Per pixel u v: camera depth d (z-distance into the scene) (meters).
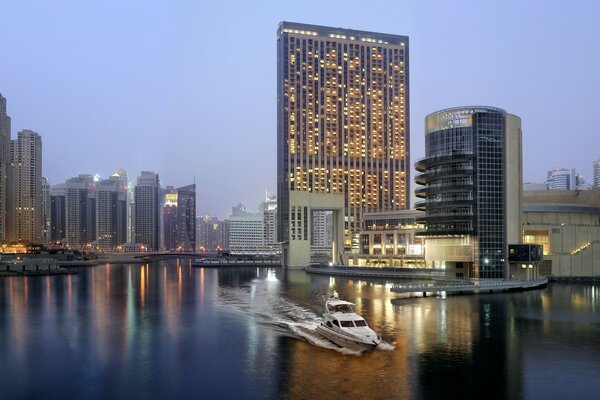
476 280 136.75
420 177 158.00
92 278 192.75
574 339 61.91
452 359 52.50
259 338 64.50
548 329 68.06
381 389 43.53
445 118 151.00
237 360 53.72
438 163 150.38
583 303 94.81
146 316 84.50
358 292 119.25
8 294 125.81
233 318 81.19
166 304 101.75
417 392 42.78
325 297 110.06
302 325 72.19
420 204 171.75
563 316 78.94
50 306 99.62
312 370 49.25
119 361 54.19
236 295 118.69
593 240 163.50
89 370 51.00
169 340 64.19
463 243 145.62
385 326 69.75
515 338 62.25
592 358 53.00
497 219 143.38
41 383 47.03
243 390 44.19
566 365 50.44
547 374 47.50
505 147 144.88
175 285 154.00
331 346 58.78
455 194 147.88
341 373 48.09
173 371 50.22
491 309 86.38
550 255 157.50
